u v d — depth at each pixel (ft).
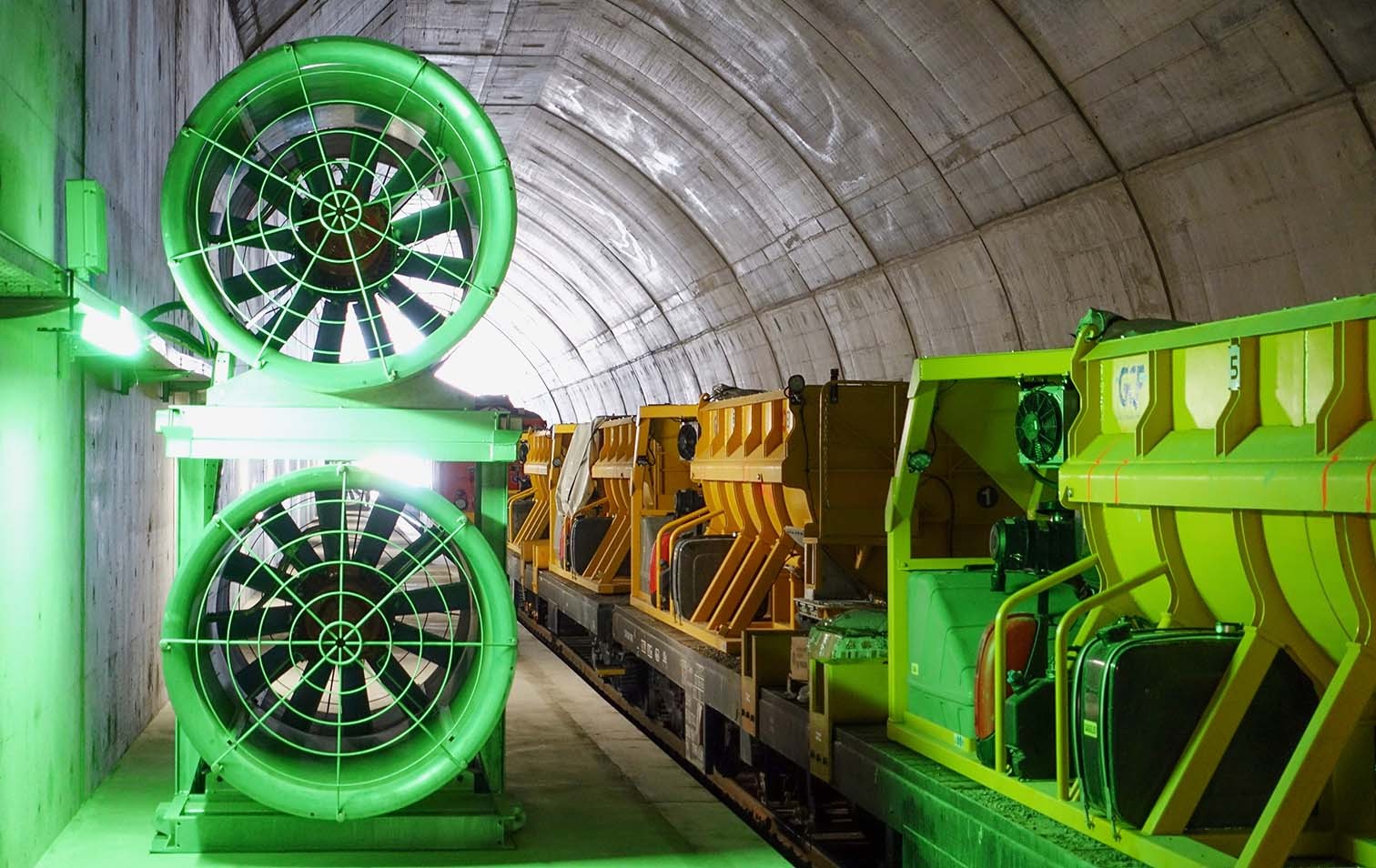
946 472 26.99
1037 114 46.80
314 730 21.06
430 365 19.25
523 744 27.66
